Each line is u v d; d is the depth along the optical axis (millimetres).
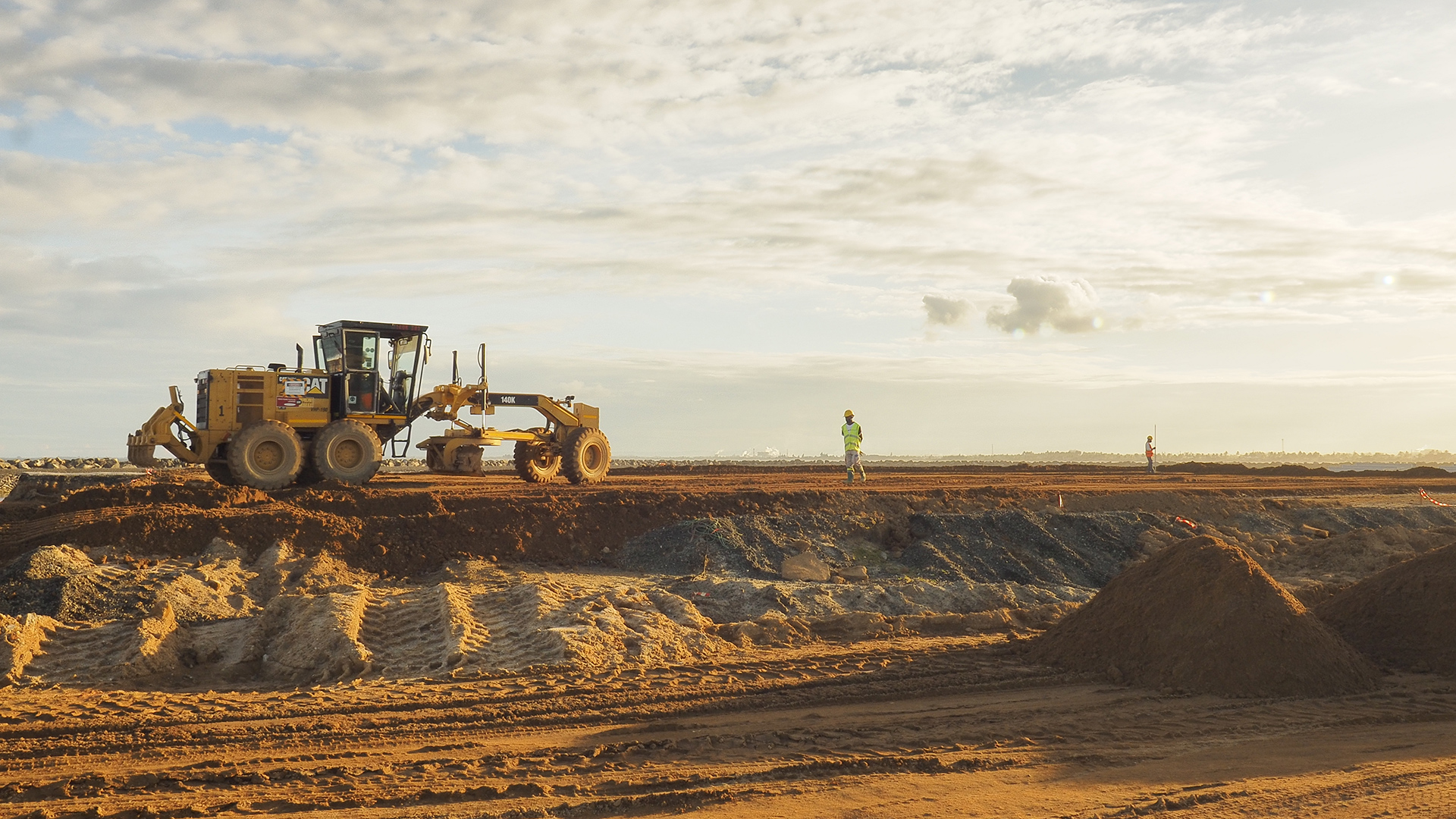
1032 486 24688
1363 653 11266
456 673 10289
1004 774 7355
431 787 6906
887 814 6438
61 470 40906
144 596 12141
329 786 6969
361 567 15062
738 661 11148
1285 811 6492
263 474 18438
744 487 22672
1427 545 20812
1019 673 10797
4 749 7758
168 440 18328
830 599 14570
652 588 14477
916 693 9914
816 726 8688
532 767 7434
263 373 19078
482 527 16391
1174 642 10516
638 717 8922
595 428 23734
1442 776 7238
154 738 8086
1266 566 19328
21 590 11914
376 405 20266
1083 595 16641
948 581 16453
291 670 10703
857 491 20578
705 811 6547
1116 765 7613
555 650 10961
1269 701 9594
